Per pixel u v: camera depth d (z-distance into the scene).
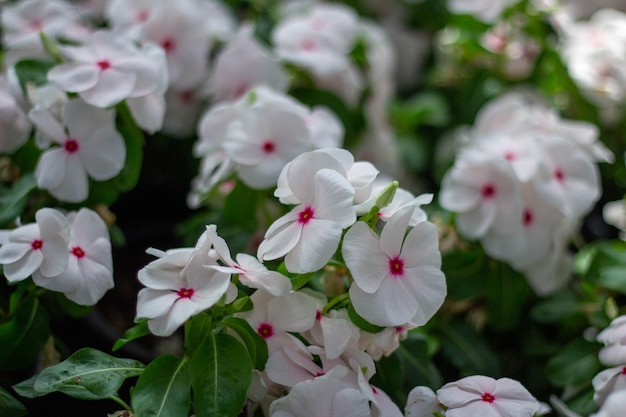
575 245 0.78
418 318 0.56
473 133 0.73
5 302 0.63
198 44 0.72
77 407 0.64
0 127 0.63
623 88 0.75
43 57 0.69
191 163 0.78
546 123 0.70
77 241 0.59
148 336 0.70
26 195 0.63
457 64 0.86
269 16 0.81
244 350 0.55
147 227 0.77
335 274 0.60
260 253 0.55
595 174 0.66
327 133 0.65
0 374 0.65
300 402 0.54
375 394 0.56
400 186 0.83
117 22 0.71
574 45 0.77
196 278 0.55
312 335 0.57
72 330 0.68
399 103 0.90
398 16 0.94
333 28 0.76
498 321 0.68
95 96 0.61
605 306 0.65
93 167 0.62
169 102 0.75
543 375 0.68
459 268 0.67
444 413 0.56
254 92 0.66
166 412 0.54
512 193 0.65
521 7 0.78
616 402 0.54
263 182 0.63
